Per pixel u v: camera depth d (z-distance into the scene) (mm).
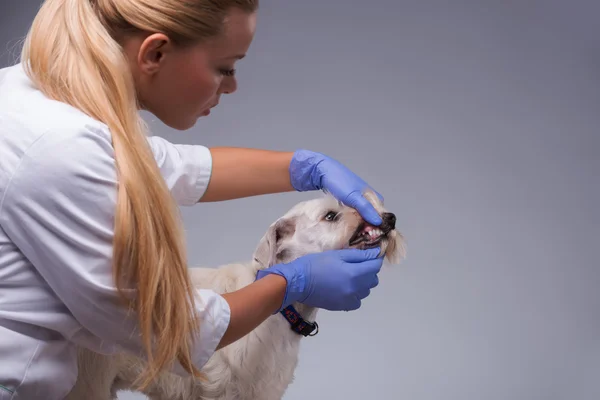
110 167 1331
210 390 2457
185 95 1511
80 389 2285
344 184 2193
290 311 2400
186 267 1423
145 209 1334
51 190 1289
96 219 1328
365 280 1962
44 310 1403
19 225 1318
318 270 1867
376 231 2221
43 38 1390
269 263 2346
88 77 1344
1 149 1305
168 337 1406
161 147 1952
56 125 1300
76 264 1334
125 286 1377
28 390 1414
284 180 2205
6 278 1361
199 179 2021
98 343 1551
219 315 1535
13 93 1390
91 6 1437
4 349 1373
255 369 2428
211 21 1416
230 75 1589
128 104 1381
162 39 1395
